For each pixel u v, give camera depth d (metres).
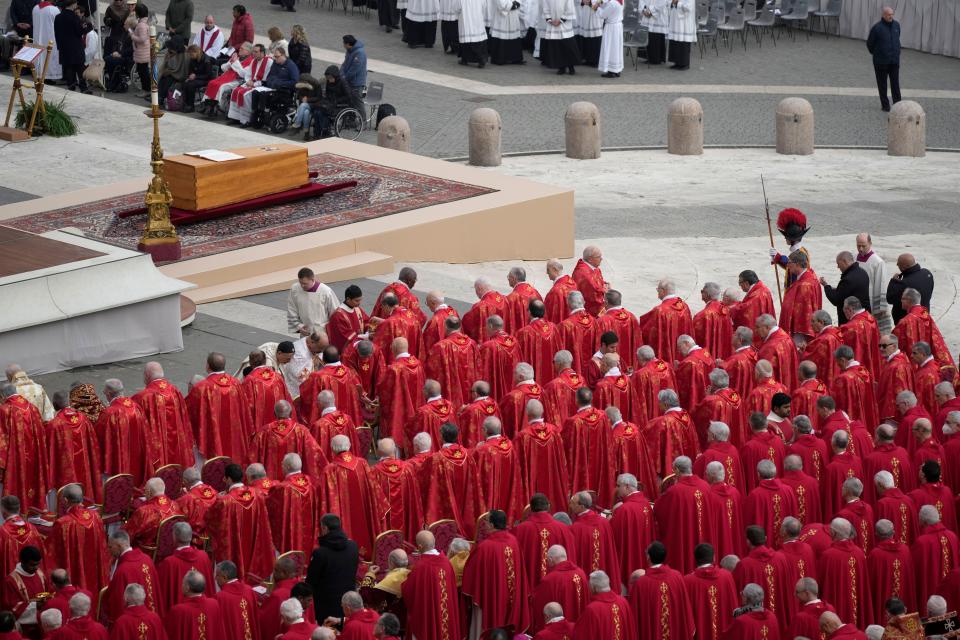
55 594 52.81
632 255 106.56
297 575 56.56
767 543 61.88
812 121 133.62
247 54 131.62
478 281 79.62
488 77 151.88
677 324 79.62
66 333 76.25
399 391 70.00
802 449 65.69
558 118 140.12
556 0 151.50
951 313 97.25
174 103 133.50
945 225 114.88
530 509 59.25
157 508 56.28
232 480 57.84
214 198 97.94
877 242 110.25
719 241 110.12
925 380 75.19
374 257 95.06
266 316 85.31
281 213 100.12
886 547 59.38
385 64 153.12
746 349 74.69
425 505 61.72
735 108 145.75
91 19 143.50
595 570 57.25
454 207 101.94
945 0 166.88
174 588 53.66
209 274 88.31
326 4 175.50
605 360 70.44
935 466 63.94
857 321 79.00
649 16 156.62
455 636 55.88
